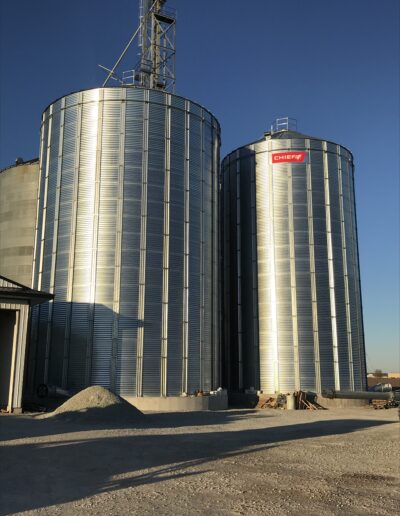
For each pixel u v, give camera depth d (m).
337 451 19.84
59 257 42.03
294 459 17.59
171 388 39.31
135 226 41.16
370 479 14.39
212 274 45.50
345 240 53.56
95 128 43.00
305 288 50.88
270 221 53.06
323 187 53.75
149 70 52.12
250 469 15.36
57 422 26.92
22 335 32.34
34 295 32.75
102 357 38.53
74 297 40.31
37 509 10.27
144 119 43.41
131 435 22.61
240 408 46.78
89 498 11.27
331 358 49.94
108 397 30.17
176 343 40.41
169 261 41.62
